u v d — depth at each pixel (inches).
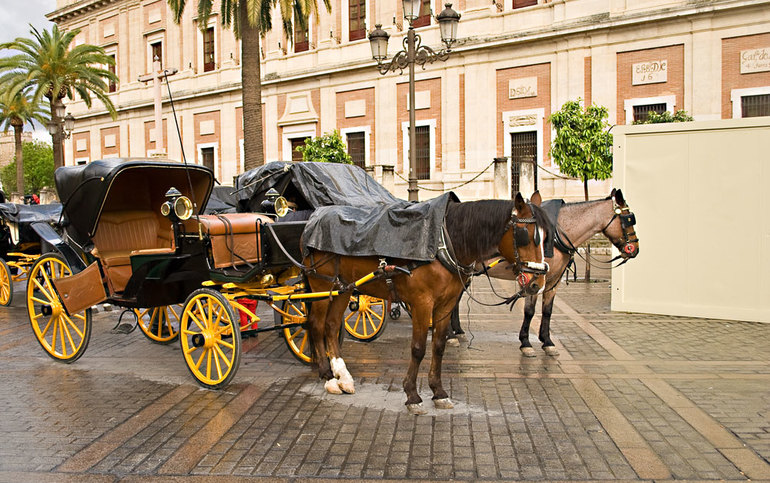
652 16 827.4
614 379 273.4
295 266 278.2
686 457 189.8
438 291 229.3
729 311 402.9
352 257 250.5
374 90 1096.8
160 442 206.5
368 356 321.1
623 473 179.8
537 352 324.5
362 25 1111.0
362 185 378.3
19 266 484.7
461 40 965.8
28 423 226.1
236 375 287.6
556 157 658.8
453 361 308.2
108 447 202.7
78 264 309.4
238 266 279.4
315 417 229.0
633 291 433.4
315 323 273.3
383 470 183.3
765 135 389.4
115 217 323.3
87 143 1599.4
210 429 217.8
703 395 249.3
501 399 247.1
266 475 181.0
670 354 317.1
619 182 431.8
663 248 421.7
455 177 1001.5
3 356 330.6
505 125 963.3
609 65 872.9
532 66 940.0
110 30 1523.1
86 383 277.3
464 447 199.3
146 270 279.9
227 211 450.3
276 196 321.7
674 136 415.2
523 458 190.4
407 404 233.8
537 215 222.7
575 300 487.8
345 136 1138.0
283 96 1218.0
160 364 311.1
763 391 253.4
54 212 483.8
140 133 1466.5
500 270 323.3
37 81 1207.6
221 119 1304.1
